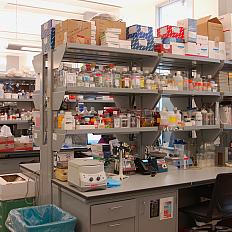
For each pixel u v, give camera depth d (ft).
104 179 8.13
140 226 8.34
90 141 15.55
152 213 8.53
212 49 11.72
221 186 8.72
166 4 21.88
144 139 11.16
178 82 10.96
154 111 10.66
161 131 10.54
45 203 9.87
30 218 8.53
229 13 12.58
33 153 16.42
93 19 10.00
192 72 12.93
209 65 12.28
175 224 8.96
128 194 8.05
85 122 9.23
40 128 10.30
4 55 34.47
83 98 16.28
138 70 10.63
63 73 9.00
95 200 7.59
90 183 7.91
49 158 9.59
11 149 15.92
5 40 29.76
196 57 11.21
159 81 10.62
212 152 11.93
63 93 8.93
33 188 10.43
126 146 10.84
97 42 9.76
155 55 10.41
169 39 10.80
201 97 12.44
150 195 8.49
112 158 10.25
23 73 19.57
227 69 13.20
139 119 10.28
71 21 9.11
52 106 9.55
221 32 12.11
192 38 11.16
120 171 9.57
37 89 10.71
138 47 10.21
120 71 10.15
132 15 23.56
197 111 11.55
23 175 11.39
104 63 11.80
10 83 19.74
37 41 30.25
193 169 11.08
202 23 11.93
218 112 11.96
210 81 11.80
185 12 19.93
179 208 9.79
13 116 18.99
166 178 9.55
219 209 8.80
